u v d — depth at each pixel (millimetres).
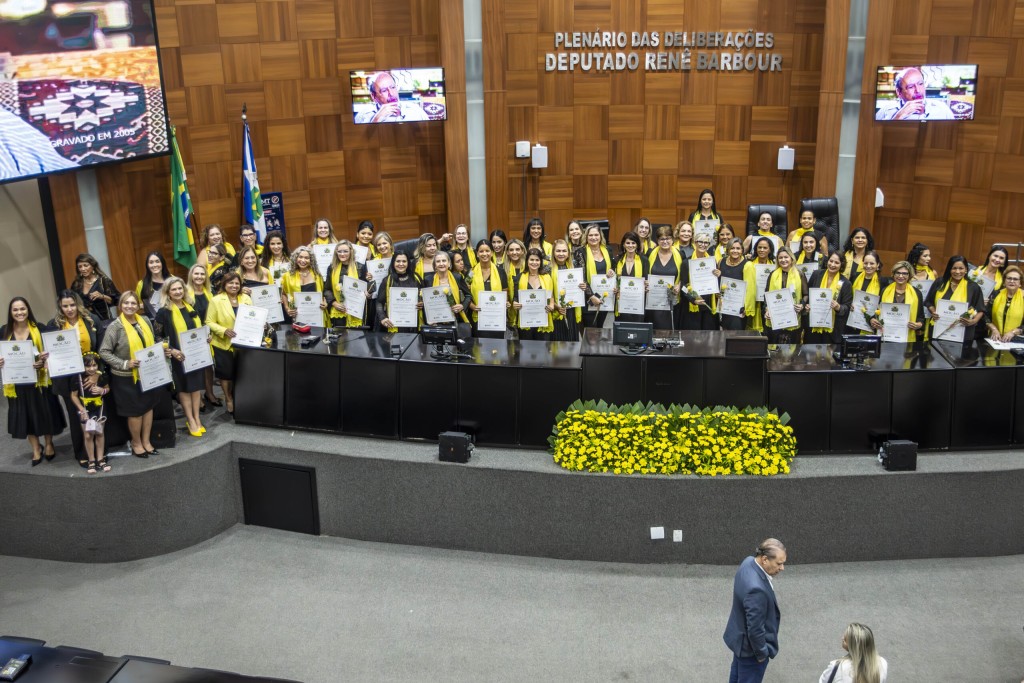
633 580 8273
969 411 8477
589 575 8359
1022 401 8477
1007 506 8273
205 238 11148
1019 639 7457
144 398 8711
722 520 8273
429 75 14188
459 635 7660
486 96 14523
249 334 9289
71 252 11906
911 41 14070
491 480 8445
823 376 8414
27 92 10602
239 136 14016
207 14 13438
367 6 14281
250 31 13766
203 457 8859
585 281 10898
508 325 10672
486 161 14820
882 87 13664
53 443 9273
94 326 8938
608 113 15242
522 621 7809
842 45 13789
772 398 8492
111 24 11445
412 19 14539
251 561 8711
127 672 5684
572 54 14953
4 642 6008
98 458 8664
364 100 14102
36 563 8789
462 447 8469
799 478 8125
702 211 13570
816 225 13438
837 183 14344
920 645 7414
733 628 6293
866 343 8484
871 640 5793
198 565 8672
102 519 8641
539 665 7305
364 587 8289
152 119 12164
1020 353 8727
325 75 14352
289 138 14375
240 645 7598
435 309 10000
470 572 8445
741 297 10305
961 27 13789
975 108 13969
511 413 8711
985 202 14227
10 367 8375
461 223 14992
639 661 7328
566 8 14789
